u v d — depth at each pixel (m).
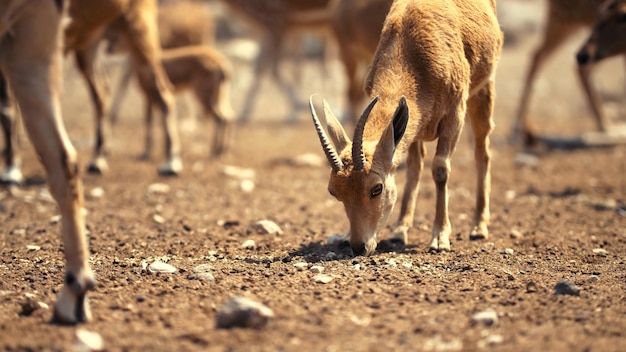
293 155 51.53
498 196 39.53
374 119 26.55
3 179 40.84
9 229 32.28
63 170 19.75
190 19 54.72
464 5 27.84
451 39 26.94
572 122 62.34
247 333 19.64
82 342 18.83
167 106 43.75
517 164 47.69
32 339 19.36
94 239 30.19
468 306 21.50
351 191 25.39
